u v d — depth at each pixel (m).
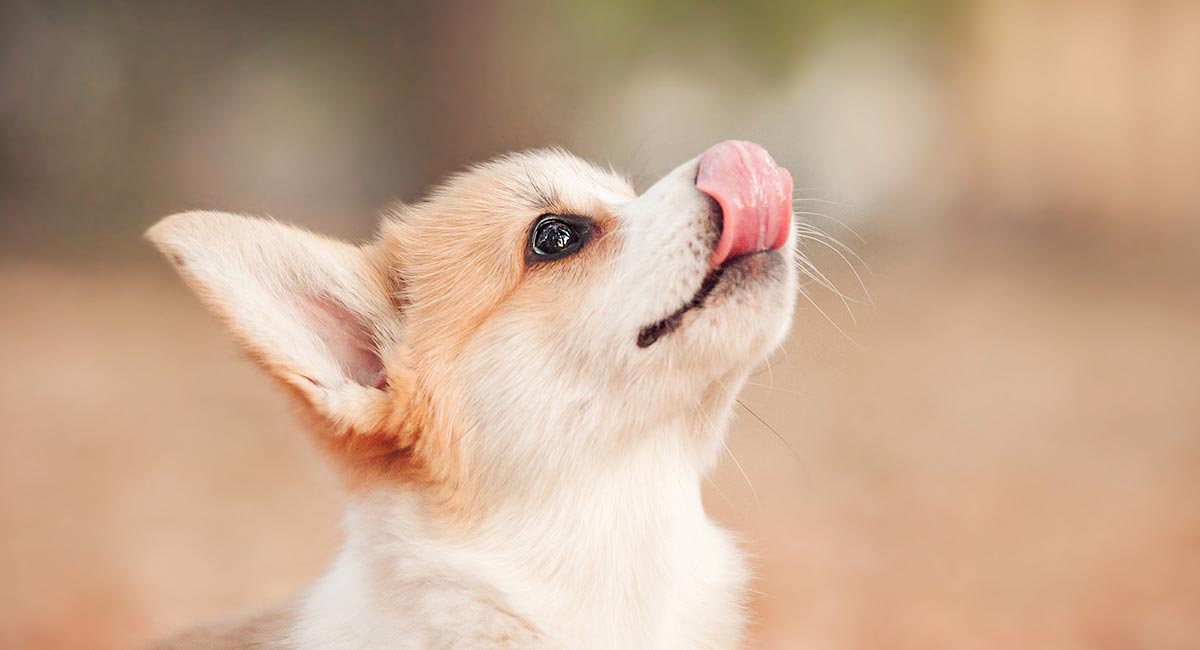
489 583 4.05
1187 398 14.23
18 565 8.90
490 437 4.22
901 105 29.97
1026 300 21.81
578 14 22.27
